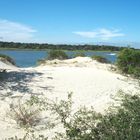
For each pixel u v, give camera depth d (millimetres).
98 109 9219
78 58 24281
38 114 8602
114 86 13062
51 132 7602
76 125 5047
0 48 90250
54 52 27016
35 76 14039
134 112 5246
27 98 10539
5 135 7520
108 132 4730
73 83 13047
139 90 12086
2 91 11250
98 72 16359
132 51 18312
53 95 11102
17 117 8461
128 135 4598
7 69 16547
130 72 16109
